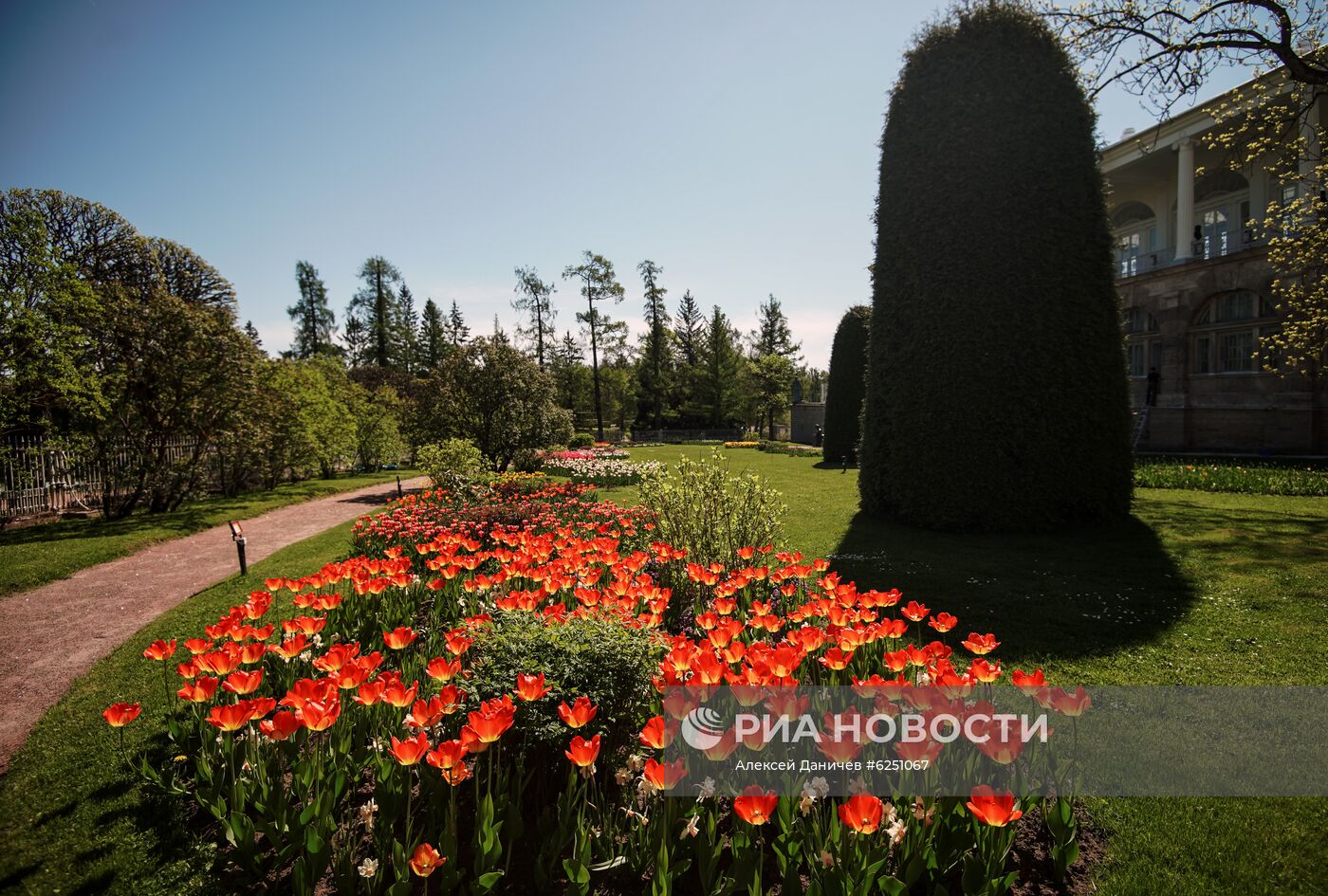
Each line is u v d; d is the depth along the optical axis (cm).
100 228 2333
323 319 5969
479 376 1888
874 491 1058
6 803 314
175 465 1483
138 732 384
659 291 5584
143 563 920
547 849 253
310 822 248
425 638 472
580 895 222
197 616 624
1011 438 916
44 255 1263
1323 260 1352
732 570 648
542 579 505
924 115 990
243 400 1577
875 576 694
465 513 891
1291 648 470
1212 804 292
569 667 312
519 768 274
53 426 1350
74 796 318
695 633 488
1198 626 521
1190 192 2116
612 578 582
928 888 234
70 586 793
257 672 302
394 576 496
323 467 2411
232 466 1809
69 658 541
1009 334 920
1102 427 931
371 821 253
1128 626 528
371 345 5866
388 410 2884
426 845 213
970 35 970
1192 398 2070
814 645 341
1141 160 2355
